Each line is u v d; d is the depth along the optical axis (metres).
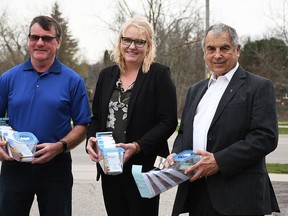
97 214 5.22
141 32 3.39
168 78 3.46
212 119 2.93
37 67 3.40
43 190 3.41
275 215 5.17
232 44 2.95
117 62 3.51
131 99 3.38
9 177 3.38
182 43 23.36
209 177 2.91
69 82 3.42
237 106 2.85
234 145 2.79
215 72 3.01
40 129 3.33
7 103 3.45
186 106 3.28
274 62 33.16
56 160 3.41
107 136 3.25
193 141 3.04
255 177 2.85
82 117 3.45
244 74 2.96
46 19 3.34
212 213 2.93
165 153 3.54
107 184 3.51
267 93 2.82
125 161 3.25
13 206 3.39
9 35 33.09
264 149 2.75
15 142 3.04
